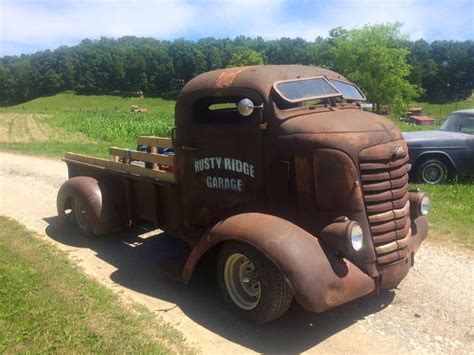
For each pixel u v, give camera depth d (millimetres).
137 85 154750
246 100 4273
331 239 3930
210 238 4270
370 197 4074
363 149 4059
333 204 4094
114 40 181875
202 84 4844
